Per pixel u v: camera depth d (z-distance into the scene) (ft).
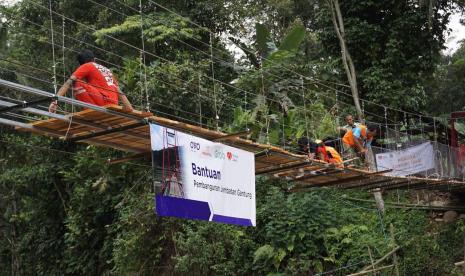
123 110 19.19
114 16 51.29
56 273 50.62
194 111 42.63
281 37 61.87
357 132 36.27
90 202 45.93
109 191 45.06
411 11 52.65
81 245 47.47
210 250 38.14
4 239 56.24
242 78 44.14
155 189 19.03
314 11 64.75
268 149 25.67
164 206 19.21
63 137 20.92
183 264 37.45
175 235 39.45
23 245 53.16
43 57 47.73
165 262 40.70
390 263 36.50
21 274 54.08
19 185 51.34
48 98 17.78
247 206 23.09
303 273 36.96
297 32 43.86
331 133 42.27
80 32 48.24
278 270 37.68
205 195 21.01
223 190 21.97
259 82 43.34
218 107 42.60
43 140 48.91
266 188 42.45
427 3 52.39
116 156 43.19
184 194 20.07
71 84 19.83
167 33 45.21
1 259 57.06
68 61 48.32
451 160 41.14
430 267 37.47
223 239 38.65
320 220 38.50
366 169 33.63
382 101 51.34
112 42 48.19
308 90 47.24
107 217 46.96
